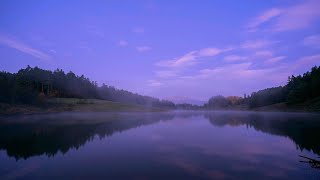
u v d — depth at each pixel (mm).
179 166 16219
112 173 14906
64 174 14758
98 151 20734
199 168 15859
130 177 14211
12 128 35844
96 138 27422
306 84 112250
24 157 18781
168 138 27516
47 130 34000
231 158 18281
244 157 18578
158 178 14031
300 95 111812
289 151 20594
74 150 21109
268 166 16250
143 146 22828
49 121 47469
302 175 14438
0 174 14828
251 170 15430
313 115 69812
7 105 65750
